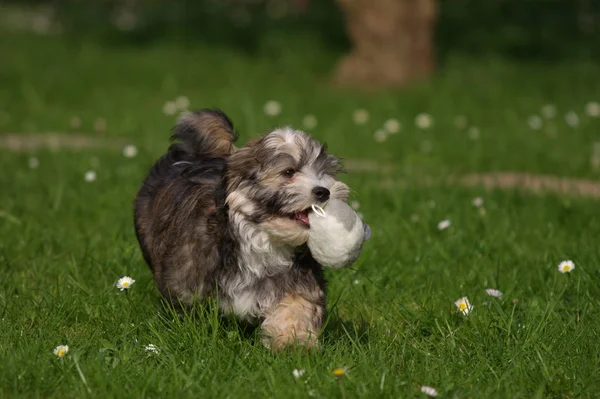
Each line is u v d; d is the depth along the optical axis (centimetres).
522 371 625
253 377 596
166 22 3078
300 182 618
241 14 3206
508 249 939
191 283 662
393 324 728
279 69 2483
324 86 2259
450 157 1511
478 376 619
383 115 1898
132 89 2197
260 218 625
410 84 2239
